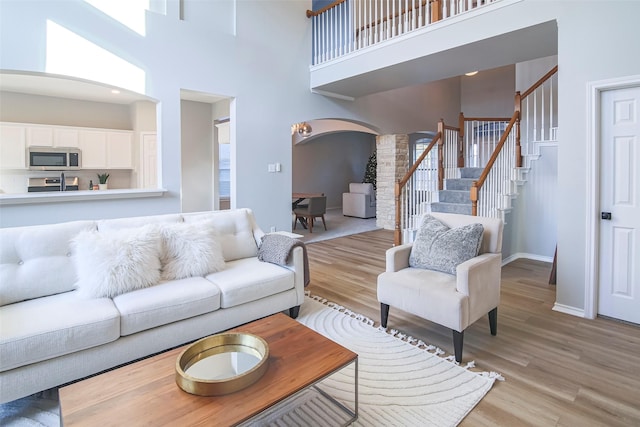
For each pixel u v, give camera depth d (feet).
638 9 9.00
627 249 9.70
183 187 21.54
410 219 18.86
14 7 11.66
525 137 18.44
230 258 10.65
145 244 8.50
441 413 6.20
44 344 6.11
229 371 5.35
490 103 31.27
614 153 9.77
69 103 20.62
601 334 9.09
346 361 5.45
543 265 15.48
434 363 7.76
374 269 15.20
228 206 31.27
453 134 20.88
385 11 21.68
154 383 4.89
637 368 7.52
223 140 25.18
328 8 19.01
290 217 19.85
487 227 9.26
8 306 7.12
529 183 16.51
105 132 21.34
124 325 7.02
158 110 15.17
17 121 19.12
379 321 9.91
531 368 7.55
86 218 13.53
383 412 6.23
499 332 9.23
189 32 15.65
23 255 7.74
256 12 17.85
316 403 6.41
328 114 21.62
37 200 12.35
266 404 4.45
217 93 16.63
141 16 14.32
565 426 5.87
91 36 13.15
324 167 39.14
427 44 14.67
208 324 8.25
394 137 25.41
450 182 19.70
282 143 19.29
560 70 10.38
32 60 12.01
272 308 9.49
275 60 18.71
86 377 6.70
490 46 13.61
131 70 14.14
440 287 8.20
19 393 5.98
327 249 19.16
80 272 7.74
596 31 9.68
